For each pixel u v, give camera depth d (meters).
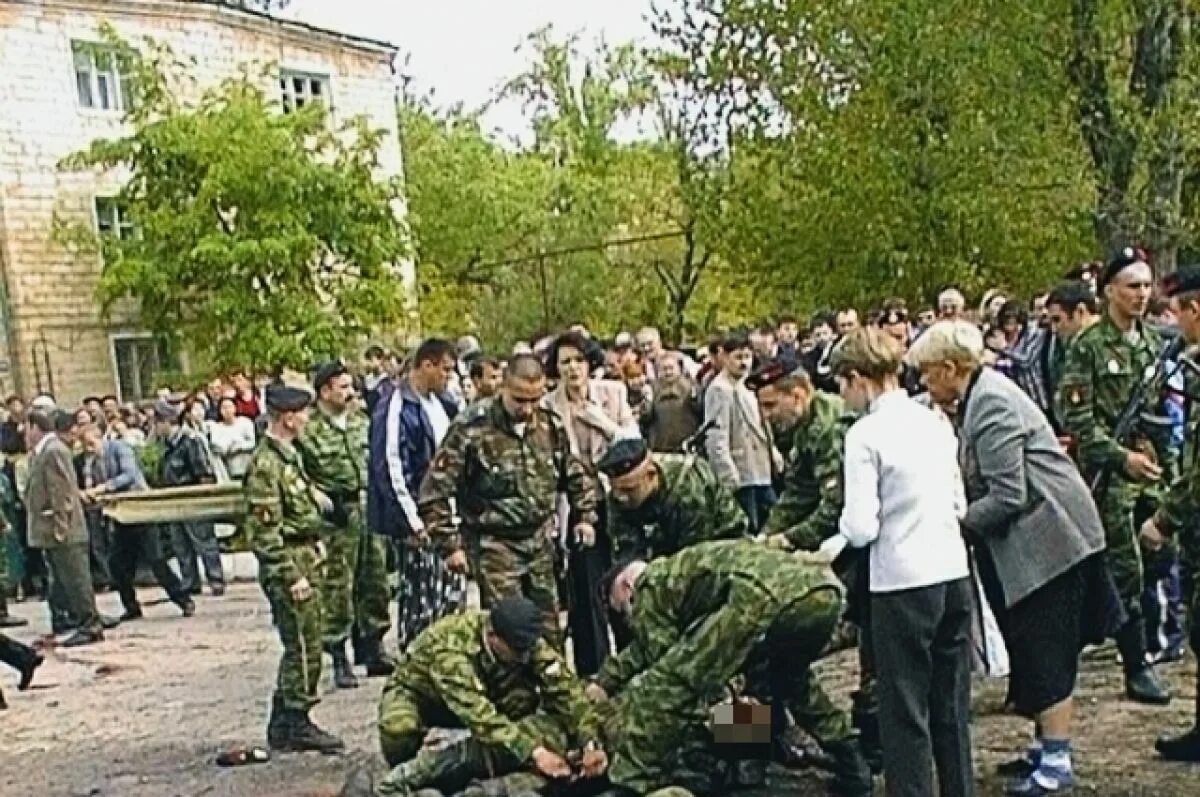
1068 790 5.32
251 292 21.56
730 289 27.09
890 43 17.69
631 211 36.25
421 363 7.55
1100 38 16.64
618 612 5.84
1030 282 18.33
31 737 7.89
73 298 22.95
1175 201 16.64
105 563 13.11
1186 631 6.80
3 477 13.75
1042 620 5.24
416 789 5.54
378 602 8.56
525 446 6.51
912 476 4.57
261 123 21.55
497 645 5.43
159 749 7.32
